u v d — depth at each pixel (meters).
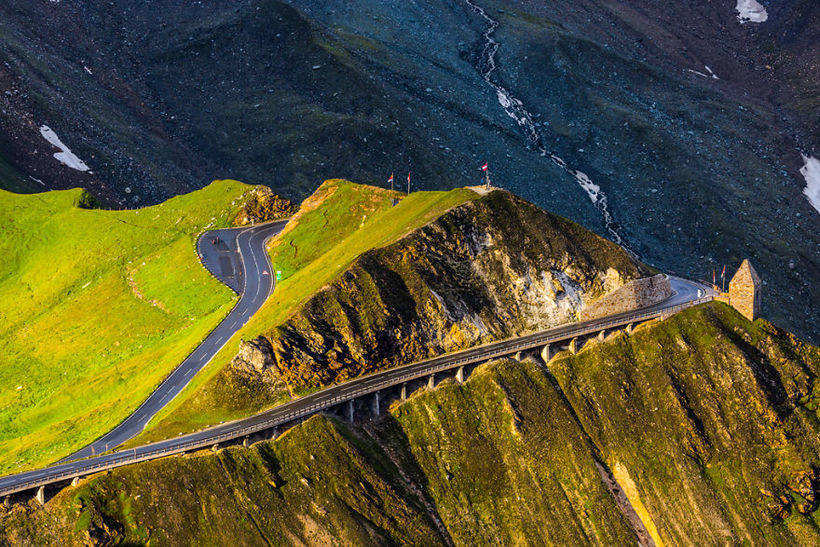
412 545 133.25
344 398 142.00
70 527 121.44
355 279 154.75
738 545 149.38
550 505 145.50
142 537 122.94
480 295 163.38
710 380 162.75
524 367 157.00
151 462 128.25
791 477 155.50
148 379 157.88
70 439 142.38
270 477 131.25
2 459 142.88
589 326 164.25
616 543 144.50
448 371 153.25
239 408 140.50
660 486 152.25
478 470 146.25
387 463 141.75
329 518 130.50
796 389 162.75
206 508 126.50
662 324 167.62
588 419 156.12
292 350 145.75
